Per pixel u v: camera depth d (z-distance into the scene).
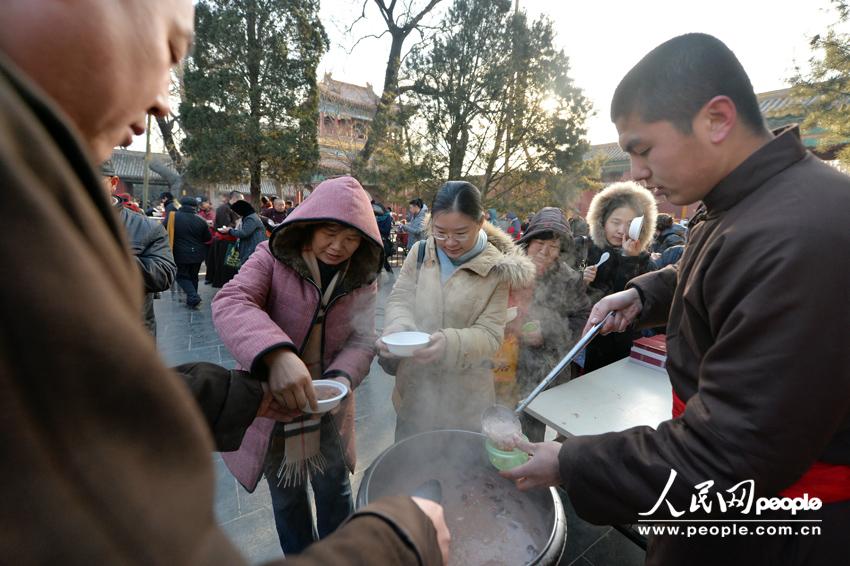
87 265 0.20
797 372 0.56
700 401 0.67
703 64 0.67
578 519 1.81
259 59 9.05
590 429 1.25
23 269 0.18
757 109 0.72
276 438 1.31
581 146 10.32
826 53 6.99
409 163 10.25
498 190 11.40
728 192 0.72
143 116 0.38
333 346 1.39
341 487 1.46
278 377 0.97
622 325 1.23
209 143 8.97
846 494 0.68
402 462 1.17
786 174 0.67
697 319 0.77
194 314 4.92
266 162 9.77
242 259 5.48
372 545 0.38
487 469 1.23
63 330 0.18
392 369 1.59
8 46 0.27
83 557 0.18
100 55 0.30
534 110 10.29
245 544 1.64
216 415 0.88
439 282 1.55
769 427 0.57
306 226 1.25
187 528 0.22
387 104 10.36
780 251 0.58
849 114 6.83
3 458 0.17
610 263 2.30
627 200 2.26
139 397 0.21
